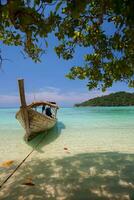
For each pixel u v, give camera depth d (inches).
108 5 132.5
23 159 309.1
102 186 192.9
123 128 705.0
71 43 228.2
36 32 139.0
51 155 331.9
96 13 179.5
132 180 205.5
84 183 201.8
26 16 122.6
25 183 205.3
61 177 221.5
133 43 159.3
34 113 451.8
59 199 170.1
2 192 186.9
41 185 200.4
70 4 109.6
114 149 374.3
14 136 552.7
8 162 289.7
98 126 775.1
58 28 169.0
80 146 409.1
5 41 208.5
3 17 140.0
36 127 482.6
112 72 220.7
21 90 414.3
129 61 189.0
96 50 211.8
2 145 429.4
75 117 1359.5
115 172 232.7
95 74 235.1
